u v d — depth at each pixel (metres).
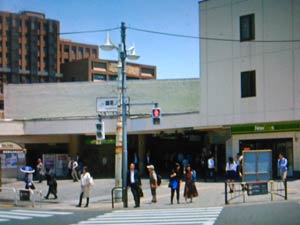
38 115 47.38
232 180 25.53
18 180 41.75
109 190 31.94
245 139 35.69
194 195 23.80
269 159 23.70
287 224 14.82
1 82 139.88
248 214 17.88
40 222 17.75
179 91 44.44
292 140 33.31
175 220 17.05
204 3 37.31
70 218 19.02
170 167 44.66
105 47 24.44
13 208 24.55
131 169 23.28
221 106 36.12
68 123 43.66
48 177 28.55
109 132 41.91
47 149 46.16
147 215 19.22
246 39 34.97
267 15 34.06
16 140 44.50
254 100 34.44
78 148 46.34
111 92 46.19
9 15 142.88
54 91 47.44
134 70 135.12
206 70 37.03
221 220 16.47
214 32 36.66
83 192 24.47
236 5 35.56
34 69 145.62
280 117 33.19
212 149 40.81
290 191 26.17
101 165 47.28
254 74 34.56
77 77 138.62
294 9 32.88
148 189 31.45
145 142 45.34
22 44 144.62
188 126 37.72
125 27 24.70
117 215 19.70
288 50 33.03
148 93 45.03
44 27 148.88
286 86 33.03
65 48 152.75
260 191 23.34
